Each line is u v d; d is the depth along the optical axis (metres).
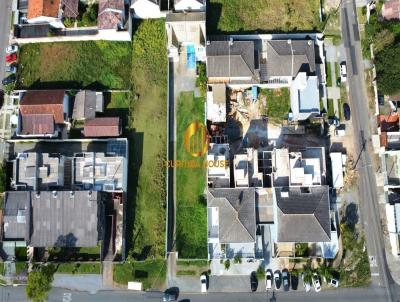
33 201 56.97
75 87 64.00
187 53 64.31
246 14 66.19
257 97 63.75
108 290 59.19
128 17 63.56
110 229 59.50
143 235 60.31
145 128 62.84
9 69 64.25
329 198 59.69
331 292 58.75
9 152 62.19
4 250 59.06
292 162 57.81
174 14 62.25
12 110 63.34
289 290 58.84
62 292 59.09
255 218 56.91
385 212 60.62
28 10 63.34
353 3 66.06
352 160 61.94
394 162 60.97
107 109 63.25
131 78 64.12
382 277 59.09
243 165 58.53
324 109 62.81
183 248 59.94
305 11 66.12
